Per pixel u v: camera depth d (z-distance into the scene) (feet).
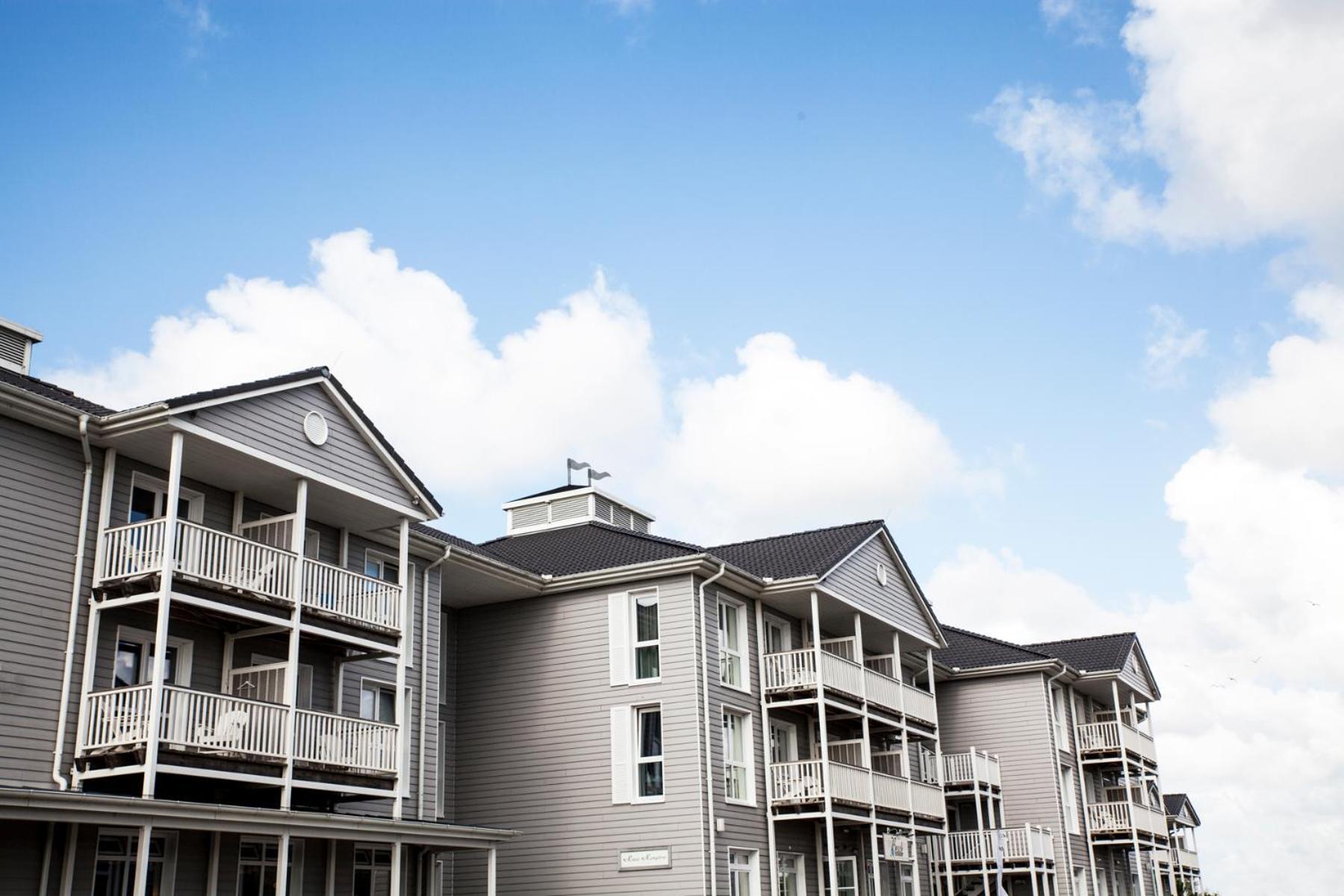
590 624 92.63
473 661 96.22
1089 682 143.54
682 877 84.07
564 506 113.39
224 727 61.46
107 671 62.59
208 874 64.95
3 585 58.23
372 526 77.77
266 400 67.51
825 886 98.89
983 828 127.44
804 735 101.71
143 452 64.95
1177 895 164.14
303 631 67.15
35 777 57.67
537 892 88.58
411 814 79.61
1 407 59.16
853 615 103.81
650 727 88.94
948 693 137.28
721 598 93.66
